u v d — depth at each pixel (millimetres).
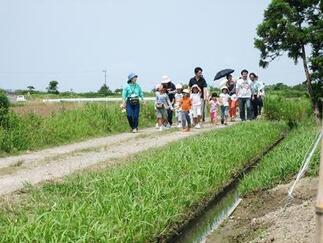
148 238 8562
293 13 34406
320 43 34344
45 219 7891
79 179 11508
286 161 13086
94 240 7523
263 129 21000
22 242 7137
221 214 10977
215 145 15625
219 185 12461
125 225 8227
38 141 19047
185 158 13516
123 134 23125
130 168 12039
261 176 12555
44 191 10859
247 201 11453
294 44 34562
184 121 23156
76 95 79312
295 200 10602
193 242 9445
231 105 28359
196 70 24531
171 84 25484
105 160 15023
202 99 24750
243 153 15547
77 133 21391
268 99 27875
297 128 25219
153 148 16797
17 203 10031
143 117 28453
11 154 17000
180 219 9844
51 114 23125
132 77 23484
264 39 35188
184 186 10914
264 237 8469
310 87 34562
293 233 8141
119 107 26031
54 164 14727
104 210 8711
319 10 34500
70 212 8289
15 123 19094
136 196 9773
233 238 9328
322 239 3508
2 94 21188
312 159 12961
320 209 3516
